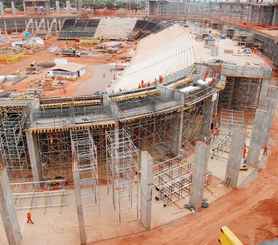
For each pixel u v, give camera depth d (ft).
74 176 73.10
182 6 561.84
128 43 464.65
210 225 86.74
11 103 113.09
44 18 547.08
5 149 108.99
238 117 163.53
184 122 126.62
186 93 120.47
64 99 119.85
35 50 403.13
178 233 83.92
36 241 81.56
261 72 153.38
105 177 109.50
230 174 103.14
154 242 80.84
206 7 524.11
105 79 262.06
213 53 199.52
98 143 111.65
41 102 118.11
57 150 107.76
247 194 100.58
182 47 254.27
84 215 90.68
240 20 436.35
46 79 254.06
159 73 201.98
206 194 100.63
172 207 94.48
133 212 92.17
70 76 261.24
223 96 173.17
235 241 49.78
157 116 116.57
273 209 93.15
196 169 89.51
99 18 538.88
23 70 292.20
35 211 92.63
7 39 480.23
